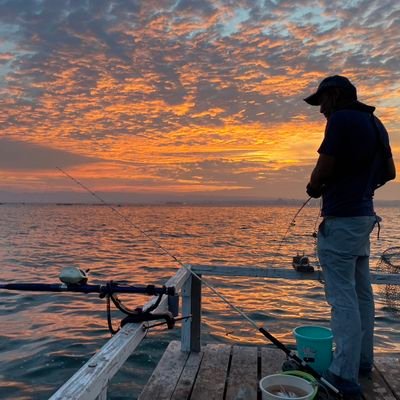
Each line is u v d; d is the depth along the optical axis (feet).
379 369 11.62
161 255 67.15
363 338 11.09
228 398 10.17
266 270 12.73
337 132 9.37
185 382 10.96
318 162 9.60
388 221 210.18
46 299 32.68
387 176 10.21
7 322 26.61
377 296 31.09
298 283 39.96
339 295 9.72
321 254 10.07
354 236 9.60
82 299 32.65
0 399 16.43
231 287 37.96
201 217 269.64
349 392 9.36
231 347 13.37
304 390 9.10
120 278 44.16
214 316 28.02
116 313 28.50
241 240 98.02
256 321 26.96
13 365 19.70
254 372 11.52
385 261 13.76
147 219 229.45
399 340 22.74
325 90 10.17
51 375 18.65
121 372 18.48
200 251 73.51
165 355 12.73
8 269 50.85
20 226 152.66
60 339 23.29
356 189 9.59
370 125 9.62
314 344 10.66
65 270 8.40
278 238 103.81
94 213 334.44
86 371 5.96
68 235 111.55
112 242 91.40
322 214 10.07
